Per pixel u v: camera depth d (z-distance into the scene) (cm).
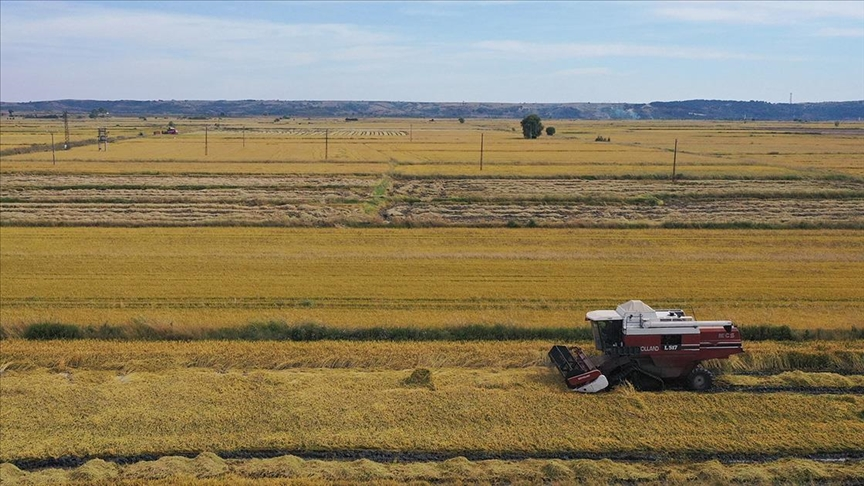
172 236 5291
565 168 10262
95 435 2136
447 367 2709
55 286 3812
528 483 1859
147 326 3022
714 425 2197
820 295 3703
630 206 7044
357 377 2567
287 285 3853
